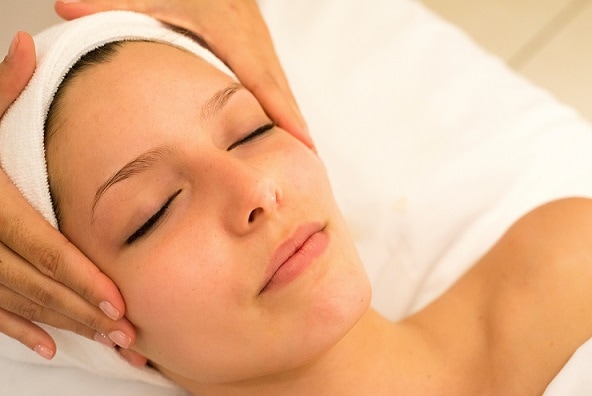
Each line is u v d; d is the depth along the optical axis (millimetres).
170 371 815
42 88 727
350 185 1058
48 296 730
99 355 832
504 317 830
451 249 991
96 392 887
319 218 715
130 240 699
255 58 906
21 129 729
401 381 792
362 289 709
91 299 708
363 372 788
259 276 672
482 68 1171
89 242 719
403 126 1109
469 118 1114
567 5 1628
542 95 1145
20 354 880
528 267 856
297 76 1135
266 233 673
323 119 1101
